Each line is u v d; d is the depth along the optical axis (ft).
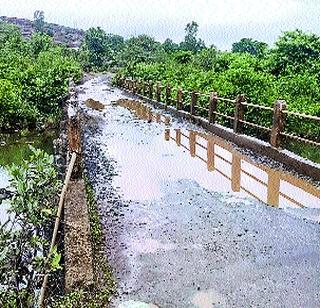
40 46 197.98
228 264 18.11
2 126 81.20
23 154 63.77
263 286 16.49
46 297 16.35
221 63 99.81
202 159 36.42
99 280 16.79
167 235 20.80
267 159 35.58
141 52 252.21
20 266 15.75
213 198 26.18
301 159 31.91
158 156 37.73
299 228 21.65
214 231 21.27
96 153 39.32
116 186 28.66
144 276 17.17
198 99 62.64
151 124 57.82
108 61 269.03
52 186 18.02
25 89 91.66
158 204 25.14
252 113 54.60
